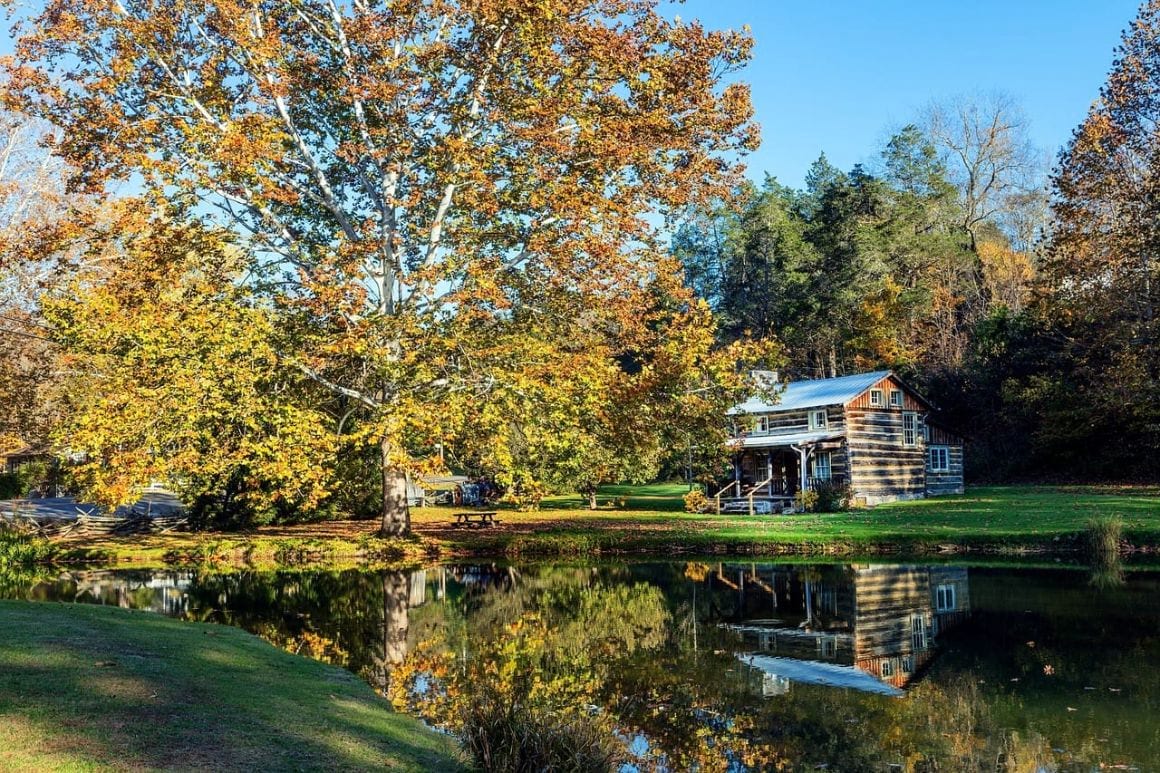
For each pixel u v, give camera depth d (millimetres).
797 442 39281
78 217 23828
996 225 74375
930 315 64000
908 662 12367
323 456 23812
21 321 29938
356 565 25750
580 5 23922
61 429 24156
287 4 25703
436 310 24453
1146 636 13523
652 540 27734
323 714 8195
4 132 31234
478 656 12992
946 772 8086
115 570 24719
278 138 23438
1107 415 44188
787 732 9375
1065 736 9047
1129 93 36000
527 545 27734
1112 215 38719
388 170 24828
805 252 68875
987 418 54781
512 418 25000
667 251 27703
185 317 24094
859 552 25469
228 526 34531
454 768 7109
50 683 8039
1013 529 25828
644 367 26109
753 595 18906
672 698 10703
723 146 25641
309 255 27672
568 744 7430
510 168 24797
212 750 6637
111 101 23719
